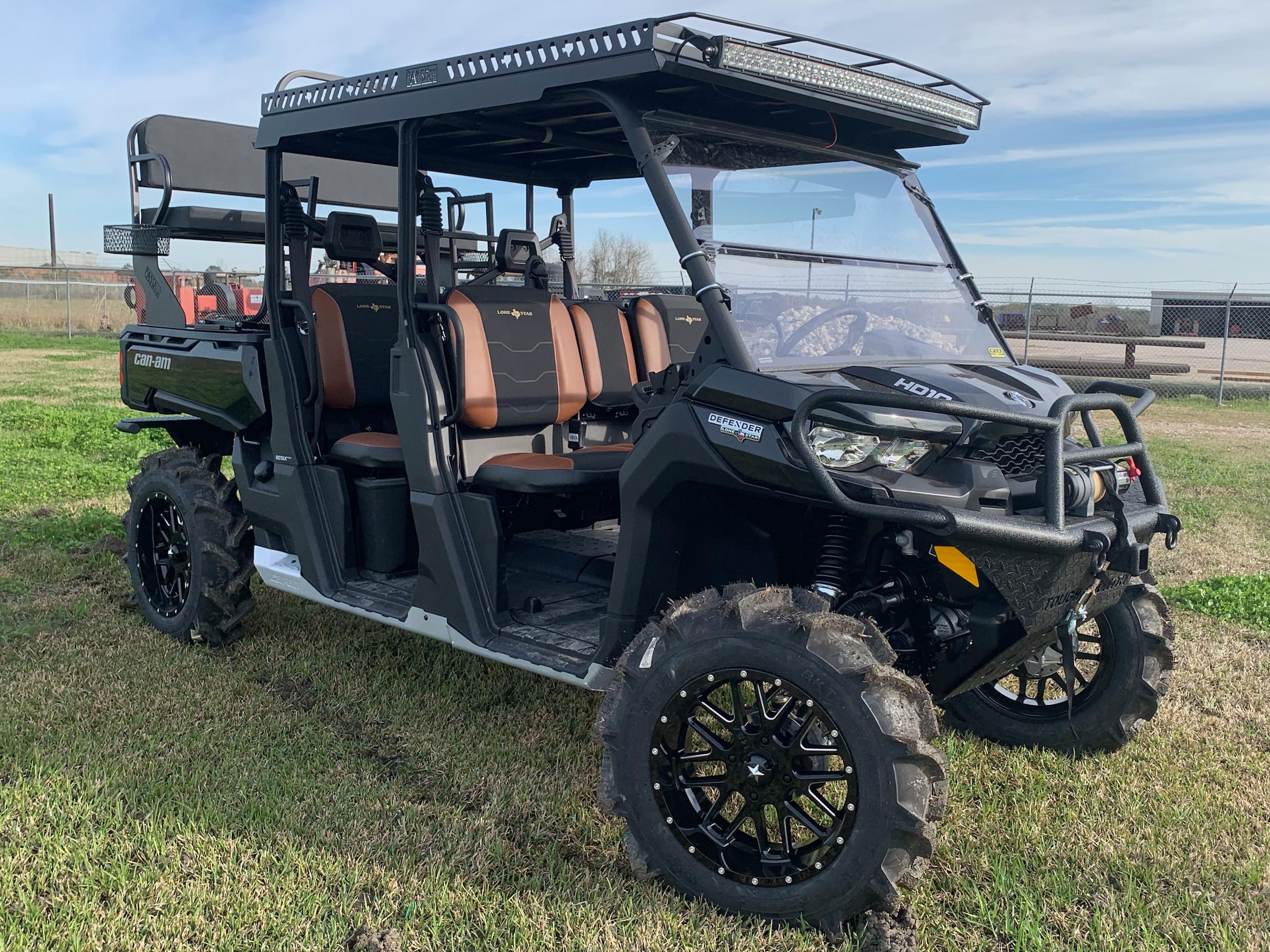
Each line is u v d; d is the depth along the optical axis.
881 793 2.43
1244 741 3.68
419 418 3.56
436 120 3.51
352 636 4.69
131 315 28.80
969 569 2.66
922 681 3.05
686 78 2.94
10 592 5.17
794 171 3.27
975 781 3.41
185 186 4.84
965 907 2.69
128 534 4.84
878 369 2.96
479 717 3.82
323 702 3.95
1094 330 20.81
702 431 2.77
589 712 3.90
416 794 3.24
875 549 2.87
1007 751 3.66
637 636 2.85
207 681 4.10
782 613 2.57
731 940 2.55
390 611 3.78
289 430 4.11
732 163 3.12
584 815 3.12
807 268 3.16
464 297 3.95
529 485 3.54
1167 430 12.34
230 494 4.52
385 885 2.72
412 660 4.39
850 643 2.51
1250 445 10.85
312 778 3.30
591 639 3.38
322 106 3.76
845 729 2.46
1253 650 4.59
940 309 3.48
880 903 2.48
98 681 4.07
